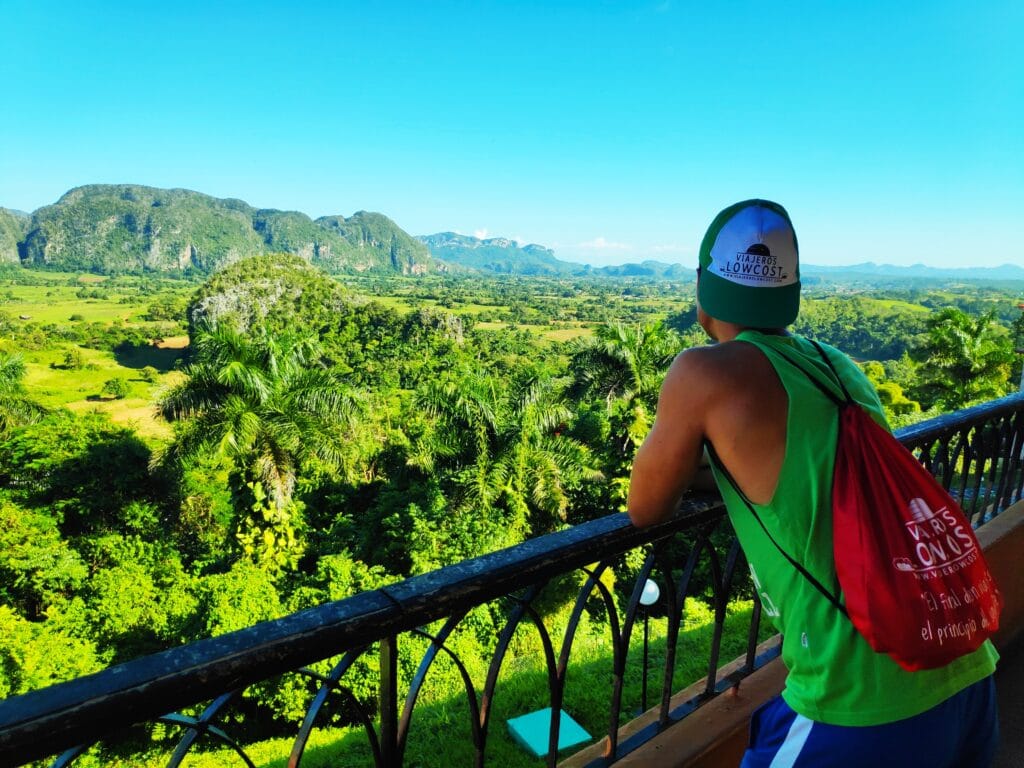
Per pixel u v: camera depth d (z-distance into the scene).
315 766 7.32
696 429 1.04
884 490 0.94
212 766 6.52
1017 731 2.19
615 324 23.44
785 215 1.12
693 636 7.69
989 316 27.31
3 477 22.72
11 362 26.88
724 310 1.11
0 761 0.69
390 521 17.34
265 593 14.65
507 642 1.26
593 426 23.09
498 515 17.39
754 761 1.15
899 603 0.89
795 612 1.02
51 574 17.81
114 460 22.86
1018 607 2.71
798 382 1.01
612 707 1.56
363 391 24.69
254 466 17.61
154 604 14.70
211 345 17.61
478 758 1.31
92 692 0.75
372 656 9.66
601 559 1.33
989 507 2.99
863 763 0.98
